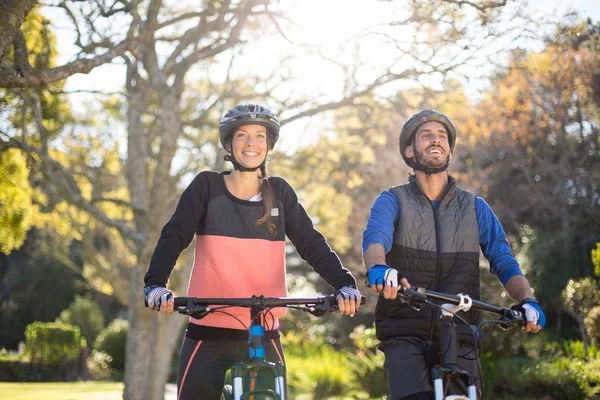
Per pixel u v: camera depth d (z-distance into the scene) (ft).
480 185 99.96
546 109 83.66
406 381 13.43
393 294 12.49
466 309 12.76
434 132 15.34
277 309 14.37
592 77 56.24
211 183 14.89
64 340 106.32
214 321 14.24
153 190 55.62
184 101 71.72
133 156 62.85
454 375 12.58
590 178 89.56
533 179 105.40
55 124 59.06
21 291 163.63
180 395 14.19
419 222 14.96
